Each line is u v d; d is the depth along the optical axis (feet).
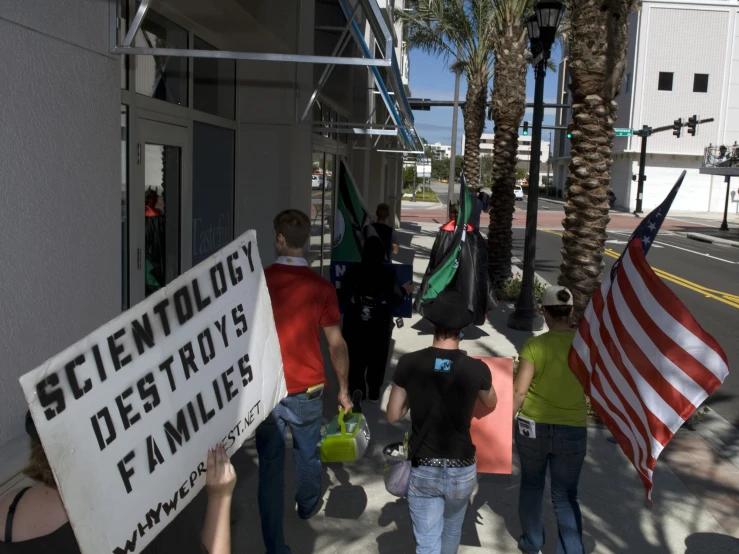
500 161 45.32
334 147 45.14
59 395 5.93
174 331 7.31
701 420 23.91
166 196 22.48
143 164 20.48
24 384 5.67
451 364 11.72
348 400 14.17
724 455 20.74
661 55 169.99
